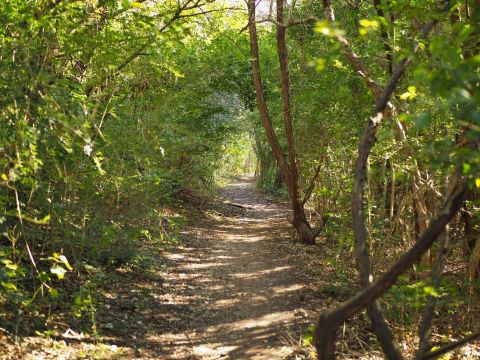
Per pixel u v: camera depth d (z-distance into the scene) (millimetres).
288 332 7832
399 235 9227
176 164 17219
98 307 8031
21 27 6312
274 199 34656
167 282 10664
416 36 4531
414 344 6867
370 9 11336
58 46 6961
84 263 9117
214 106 21094
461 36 3201
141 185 9617
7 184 5324
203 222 20547
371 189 10250
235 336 7723
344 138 11453
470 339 4203
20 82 5734
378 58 8586
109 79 8844
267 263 13359
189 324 8211
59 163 6871
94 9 7508
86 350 6324
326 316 3631
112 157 7969
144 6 9469
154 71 9742
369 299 3543
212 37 17234
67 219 7664
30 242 8203
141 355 6555
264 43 23438
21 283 7531
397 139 7730
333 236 16312
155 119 9641
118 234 9727
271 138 16703
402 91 7090
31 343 6051
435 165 3576
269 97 22672
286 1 15836
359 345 7211
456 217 8703
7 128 5566
